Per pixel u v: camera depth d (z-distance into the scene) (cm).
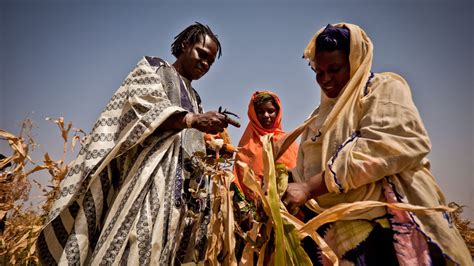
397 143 195
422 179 202
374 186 206
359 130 212
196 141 277
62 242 248
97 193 247
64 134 363
